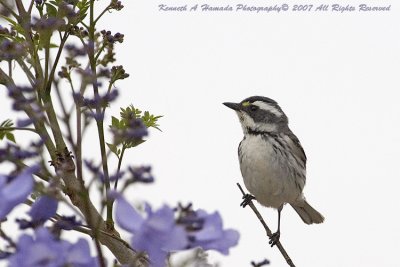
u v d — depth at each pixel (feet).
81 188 15.51
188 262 14.33
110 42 27.91
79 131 18.61
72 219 14.67
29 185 13.73
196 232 13.78
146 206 13.14
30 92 16.67
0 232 14.08
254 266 18.63
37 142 14.92
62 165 23.48
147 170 13.41
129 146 25.34
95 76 19.01
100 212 14.90
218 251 13.80
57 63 25.89
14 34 28.17
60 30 26.30
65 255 13.20
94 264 13.85
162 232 12.96
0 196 13.53
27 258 12.66
